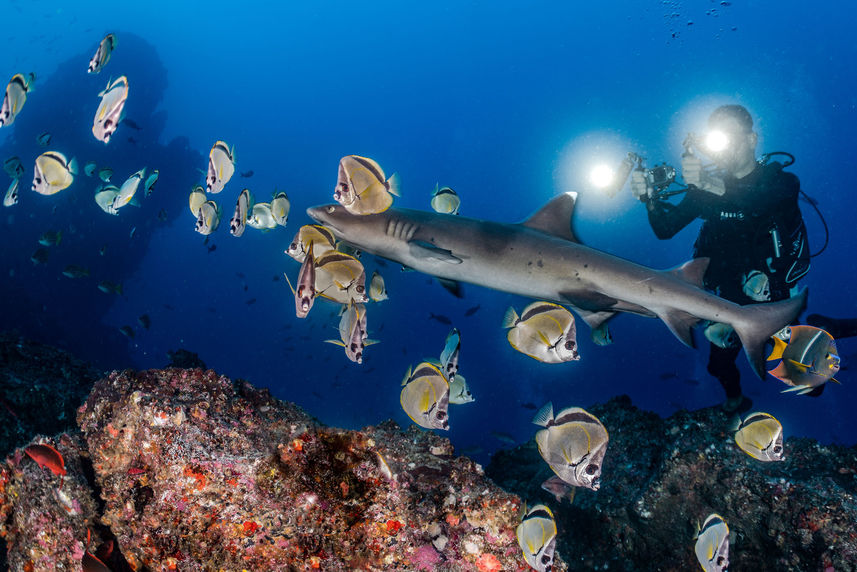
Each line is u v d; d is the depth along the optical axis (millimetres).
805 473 4938
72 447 3234
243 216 5078
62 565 2924
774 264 6031
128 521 2762
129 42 26578
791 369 3928
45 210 23359
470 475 3014
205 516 2654
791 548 4293
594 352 32094
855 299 45469
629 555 4875
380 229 4746
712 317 4535
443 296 37062
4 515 3197
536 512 2607
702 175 5457
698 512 4793
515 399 29859
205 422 2939
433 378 3086
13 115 4820
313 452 2740
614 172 5609
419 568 2695
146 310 35406
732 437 5098
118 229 24625
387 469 2777
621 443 5699
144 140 26094
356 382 30344
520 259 4621
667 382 29641
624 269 4551
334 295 3180
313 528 2639
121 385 3184
